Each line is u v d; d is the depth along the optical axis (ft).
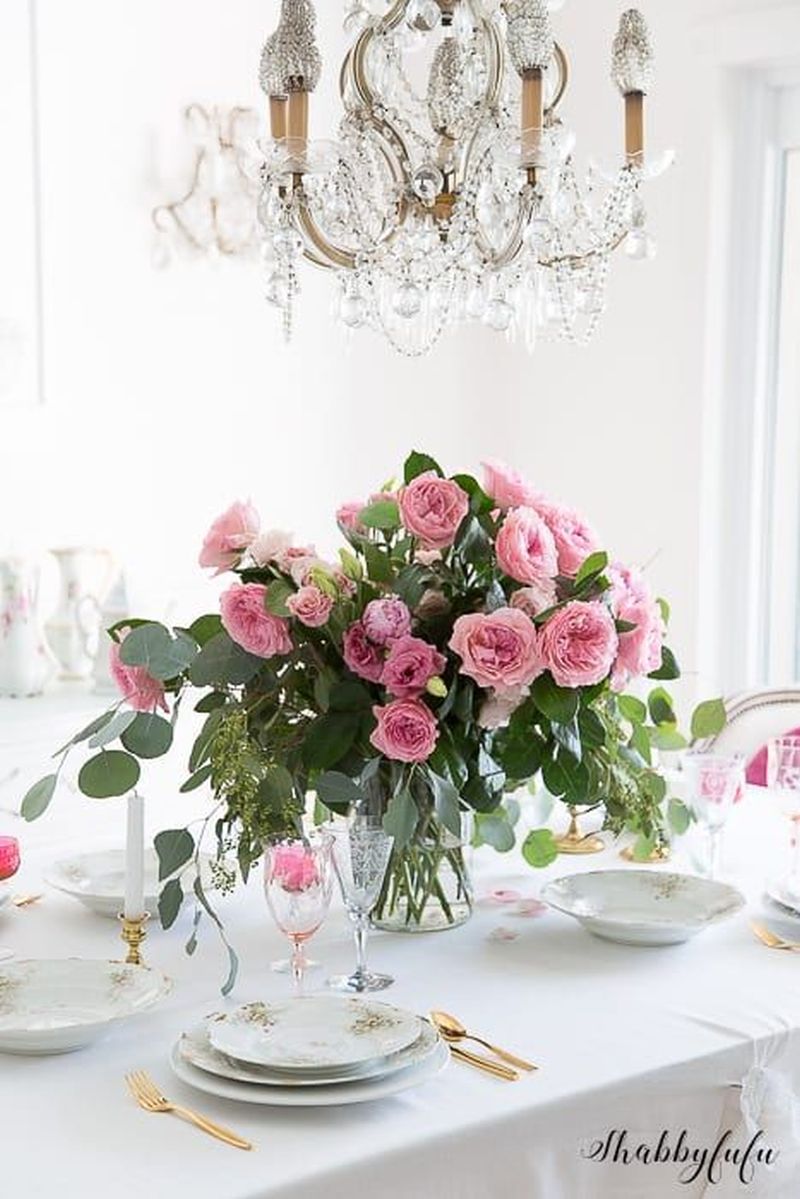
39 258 11.57
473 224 7.20
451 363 14.23
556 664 5.90
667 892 6.67
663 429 13.23
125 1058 5.12
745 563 13.20
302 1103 4.62
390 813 5.70
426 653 5.92
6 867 6.89
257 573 6.43
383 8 7.49
